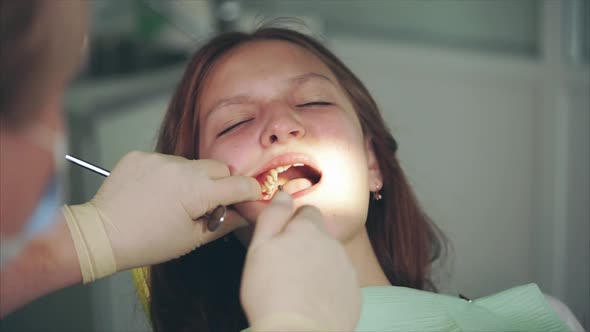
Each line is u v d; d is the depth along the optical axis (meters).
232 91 1.28
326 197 1.16
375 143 1.45
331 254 0.90
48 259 0.99
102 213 1.05
